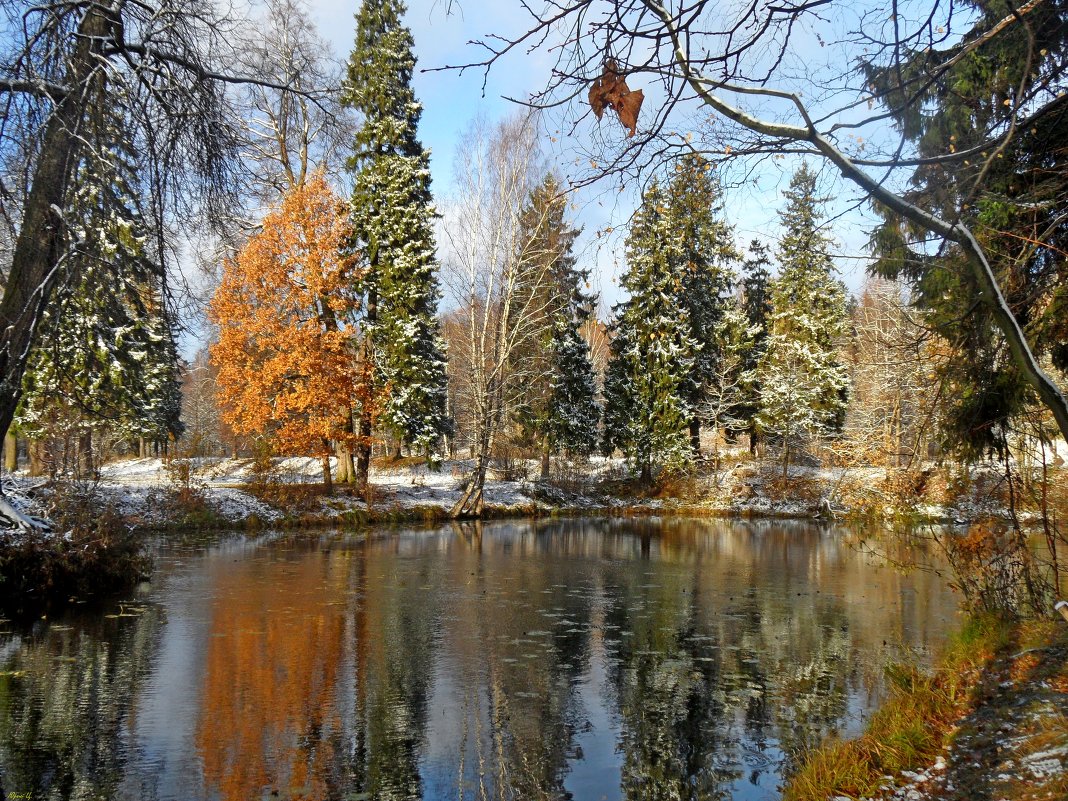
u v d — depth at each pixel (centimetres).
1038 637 878
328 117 955
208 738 733
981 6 616
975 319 755
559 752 721
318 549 2097
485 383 3189
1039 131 589
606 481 4119
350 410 2991
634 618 1288
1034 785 500
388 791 633
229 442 4184
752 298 4384
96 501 1478
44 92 743
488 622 1242
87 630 1126
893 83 405
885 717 723
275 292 2733
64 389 1155
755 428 4250
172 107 841
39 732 736
